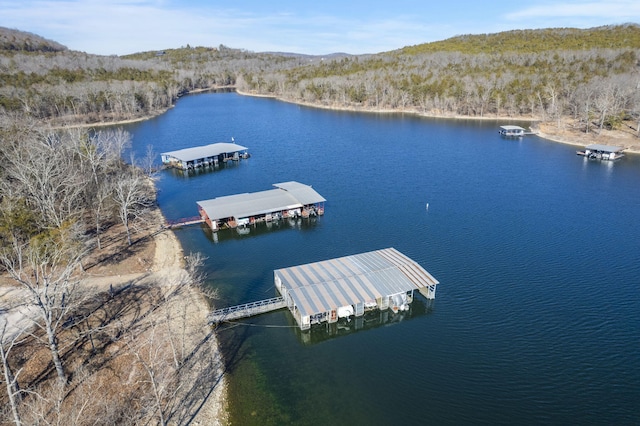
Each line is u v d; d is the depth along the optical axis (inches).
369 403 1507.1
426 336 1870.1
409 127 6737.2
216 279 2313.0
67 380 1492.4
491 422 1428.4
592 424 1419.8
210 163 4672.7
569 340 1827.0
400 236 2834.6
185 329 1847.9
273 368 1678.2
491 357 1736.0
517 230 2906.0
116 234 2778.1
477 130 6476.4
